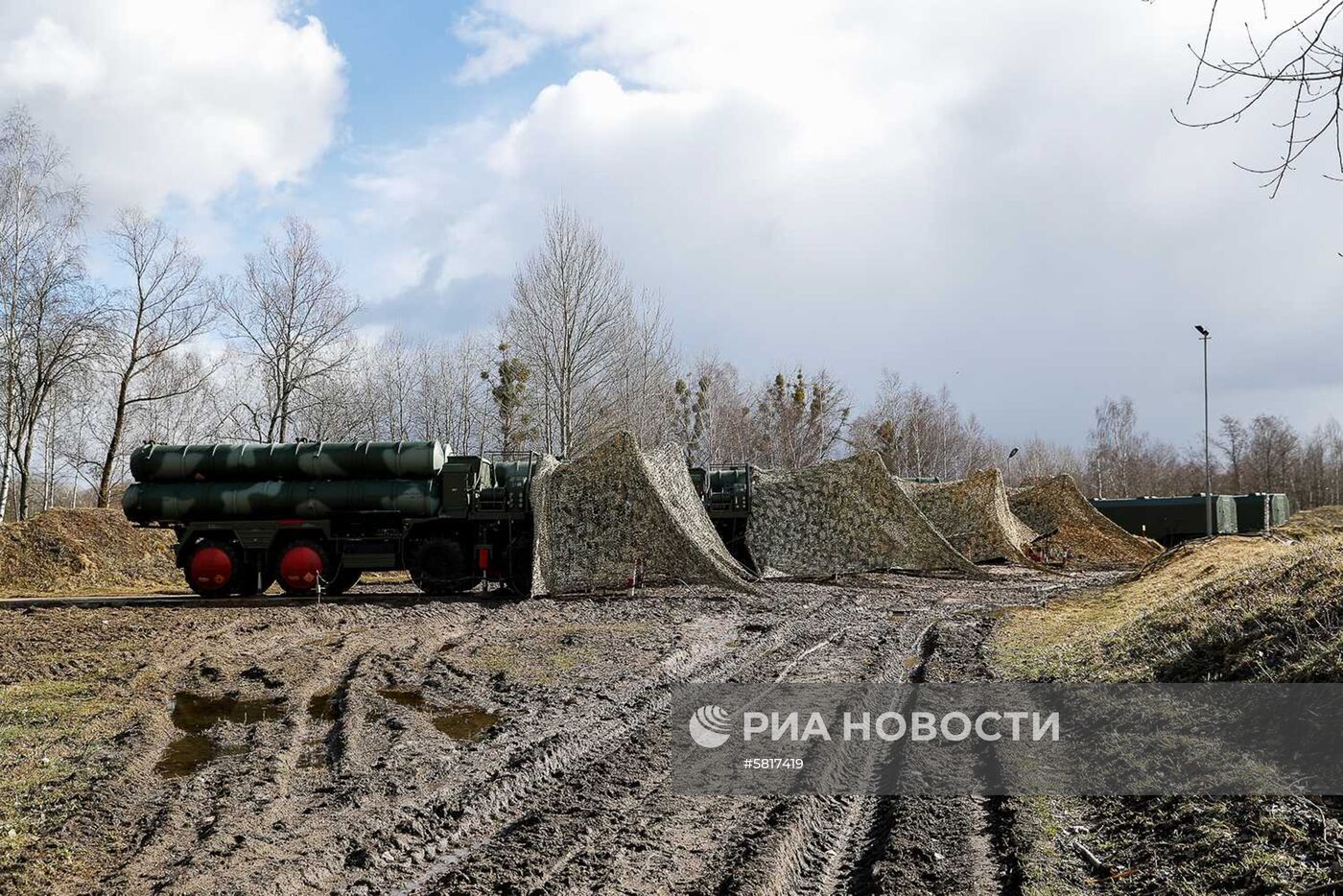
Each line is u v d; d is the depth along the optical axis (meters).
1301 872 5.20
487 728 10.47
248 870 6.19
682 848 6.50
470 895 5.73
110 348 38.78
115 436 39.97
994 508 34.41
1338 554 10.45
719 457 58.50
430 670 14.03
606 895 5.68
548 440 41.62
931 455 76.88
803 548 29.91
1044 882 5.77
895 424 71.81
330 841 6.77
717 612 20.55
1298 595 9.62
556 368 41.88
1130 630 12.70
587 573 24.23
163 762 9.39
